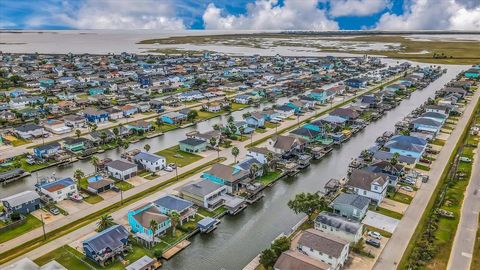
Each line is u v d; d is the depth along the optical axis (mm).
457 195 87375
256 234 76000
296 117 162500
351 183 88250
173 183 96375
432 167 104938
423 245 67750
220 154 118062
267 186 97188
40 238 71688
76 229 74188
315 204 76375
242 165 99688
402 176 97188
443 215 78125
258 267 64312
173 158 114625
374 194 84500
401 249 68062
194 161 112188
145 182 97125
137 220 72250
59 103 179125
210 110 175125
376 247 68688
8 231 73750
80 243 69750
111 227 69938
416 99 199500
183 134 142125
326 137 130875
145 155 106812
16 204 78688
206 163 110500
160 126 148750
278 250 62969
